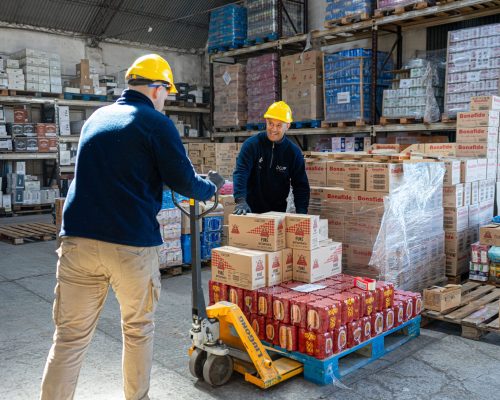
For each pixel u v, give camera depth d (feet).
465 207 17.28
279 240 11.30
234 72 38.55
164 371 10.73
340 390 9.78
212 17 40.81
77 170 7.47
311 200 14.73
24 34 40.34
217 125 40.37
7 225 30.12
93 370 10.81
